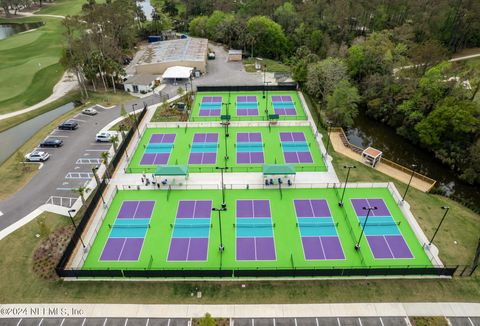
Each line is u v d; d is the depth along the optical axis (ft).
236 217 182.80
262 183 207.31
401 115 274.57
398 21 425.69
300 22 442.91
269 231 174.19
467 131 223.51
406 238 170.60
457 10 372.38
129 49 443.32
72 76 366.63
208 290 143.23
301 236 171.53
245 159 231.50
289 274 147.74
